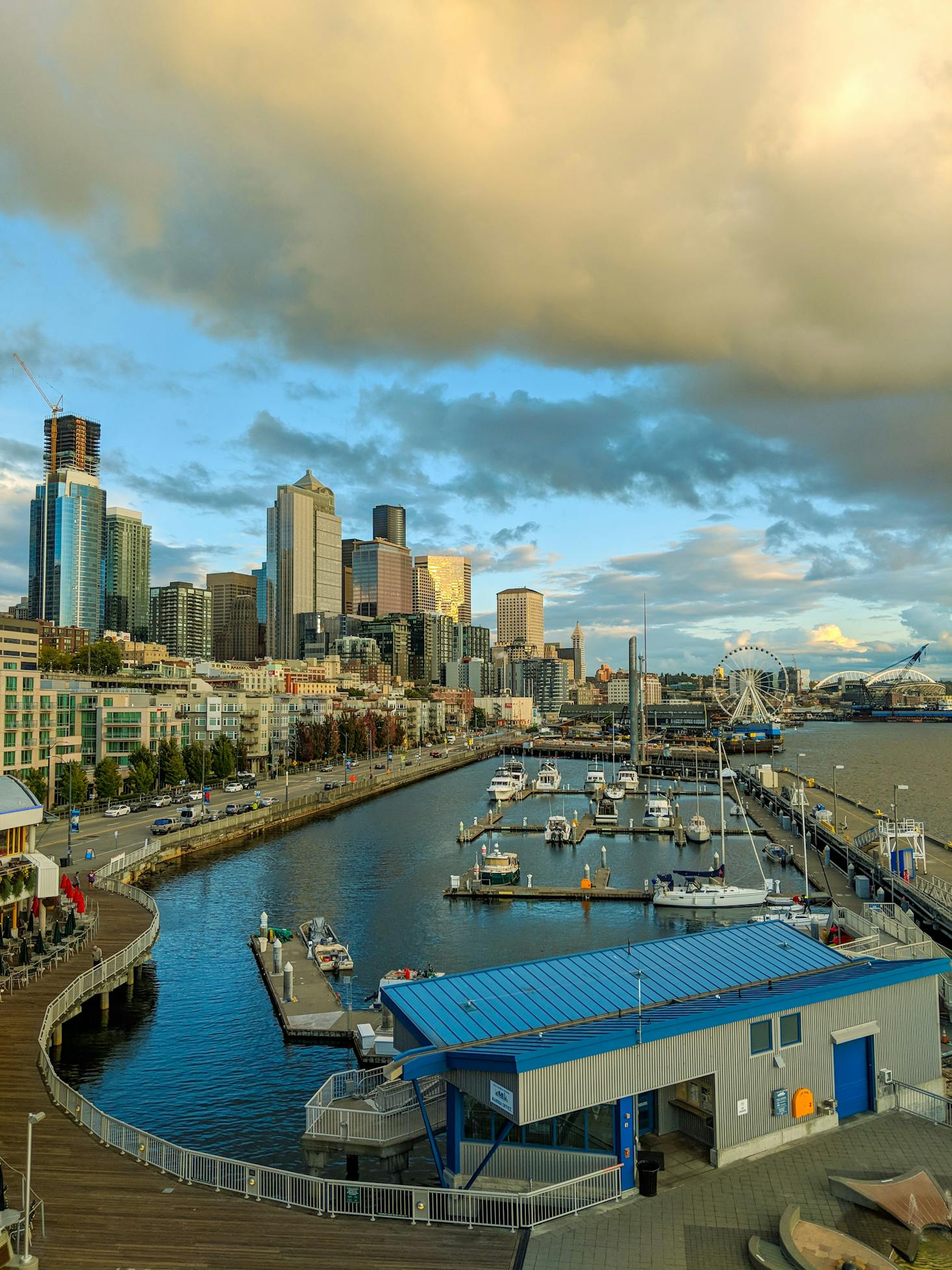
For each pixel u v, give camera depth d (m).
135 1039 63.59
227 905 105.88
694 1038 34.28
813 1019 37.19
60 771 170.75
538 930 95.88
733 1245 28.86
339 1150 41.28
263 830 163.88
